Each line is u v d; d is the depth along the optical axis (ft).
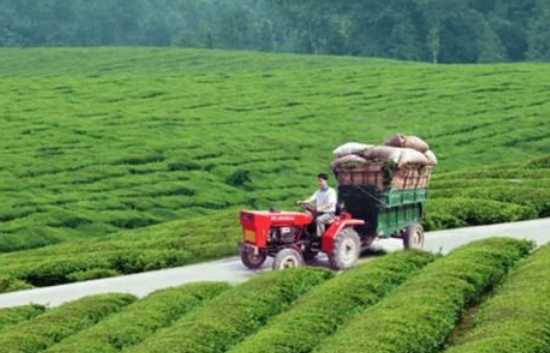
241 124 248.32
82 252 126.82
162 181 200.23
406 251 92.17
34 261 121.39
